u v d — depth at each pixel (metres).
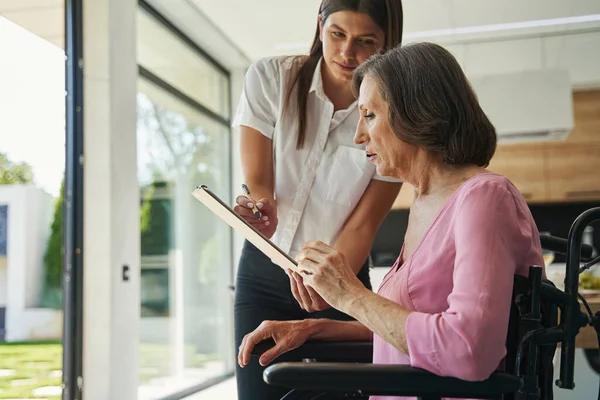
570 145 5.93
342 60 1.58
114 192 3.62
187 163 4.96
